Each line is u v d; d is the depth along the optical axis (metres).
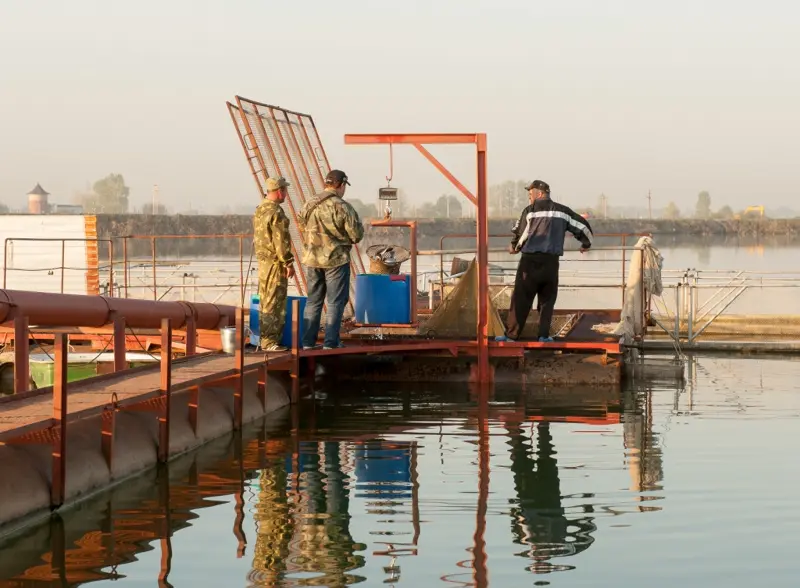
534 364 13.52
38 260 18.50
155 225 93.31
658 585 5.51
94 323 12.02
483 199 13.29
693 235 130.50
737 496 7.37
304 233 12.45
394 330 14.57
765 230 132.62
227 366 10.48
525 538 6.37
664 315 19.48
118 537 6.43
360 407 11.80
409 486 7.77
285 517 6.91
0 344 13.45
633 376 14.20
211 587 5.48
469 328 14.03
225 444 9.57
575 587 5.47
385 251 13.88
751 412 11.16
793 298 24.44
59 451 7.00
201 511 7.05
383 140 13.11
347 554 6.06
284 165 14.73
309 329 12.41
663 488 7.63
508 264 32.81
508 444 9.45
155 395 8.52
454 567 5.82
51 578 5.64
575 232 13.44
